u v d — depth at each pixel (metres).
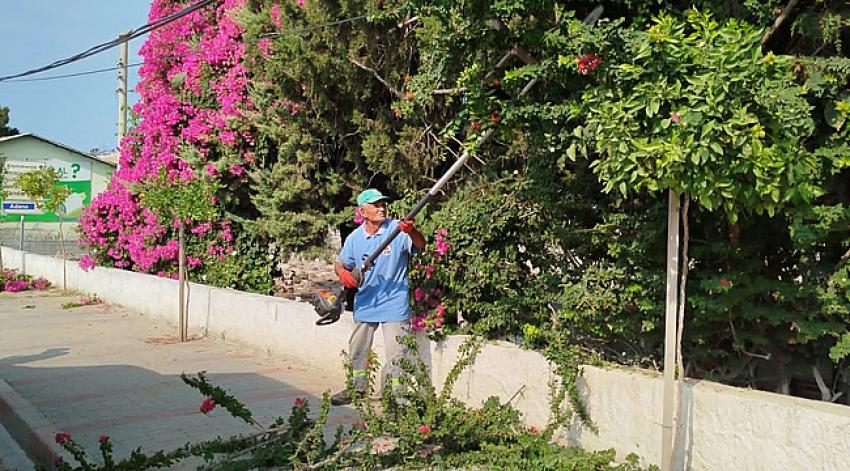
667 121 3.54
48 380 7.84
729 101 3.45
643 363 5.18
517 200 5.81
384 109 7.91
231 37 10.93
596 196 5.42
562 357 5.13
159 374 8.02
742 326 4.68
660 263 4.81
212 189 10.17
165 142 11.76
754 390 4.29
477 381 5.92
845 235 4.20
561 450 4.94
